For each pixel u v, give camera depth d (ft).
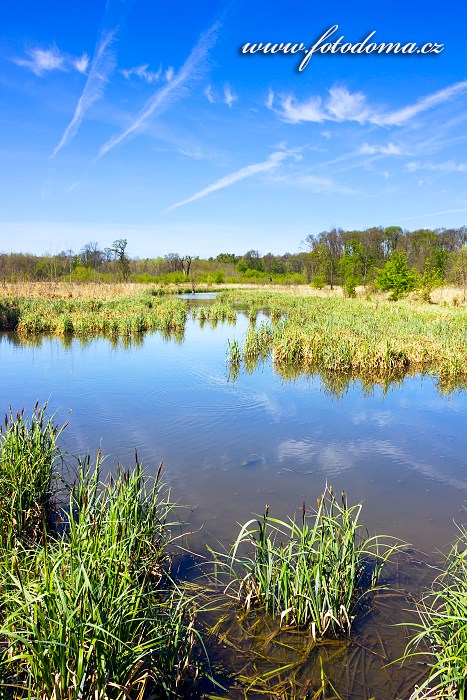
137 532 14.28
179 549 16.24
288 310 96.07
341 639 12.36
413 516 18.74
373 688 10.91
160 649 10.48
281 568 13.53
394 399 36.32
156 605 11.38
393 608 13.44
